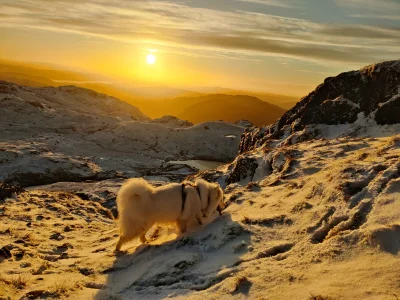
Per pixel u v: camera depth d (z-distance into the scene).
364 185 8.05
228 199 10.91
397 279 4.57
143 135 99.44
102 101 187.00
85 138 92.19
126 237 8.66
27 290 6.93
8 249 9.39
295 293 5.02
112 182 44.16
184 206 8.77
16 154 56.78
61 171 54.19
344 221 6.81
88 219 15.70
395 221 6.04
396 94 19.06
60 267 8.49
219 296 5.56
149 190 8.63
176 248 8.15
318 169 11.18
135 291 6.65
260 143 24.69
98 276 7.77
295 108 25.20
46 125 98.44
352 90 21.45
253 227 8.00
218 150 97.44
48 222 13.83
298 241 6.91
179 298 5.88
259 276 5.77
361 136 18.08
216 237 8.05
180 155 92.75
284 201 9.23
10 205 16.05
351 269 5.18
